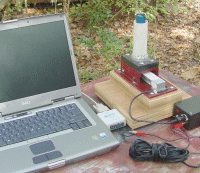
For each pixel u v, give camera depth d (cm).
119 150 108
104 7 378
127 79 130
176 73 306
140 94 119
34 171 96
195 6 466
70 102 125
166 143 105
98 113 121
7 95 116
